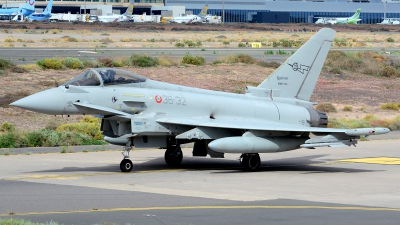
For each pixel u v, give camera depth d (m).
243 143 78.50
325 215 51.72
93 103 76.94
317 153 105.56
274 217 50.56
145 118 79.00
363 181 73.75
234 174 79.44
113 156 96.44
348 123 141.00
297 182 72.50
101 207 54.78
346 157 100.00
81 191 63.69
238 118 85.19
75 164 86.38
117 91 79.06
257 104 87.50
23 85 167.00
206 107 83.88
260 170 84.12
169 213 51.97
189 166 87.25
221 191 64.94
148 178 74.38
